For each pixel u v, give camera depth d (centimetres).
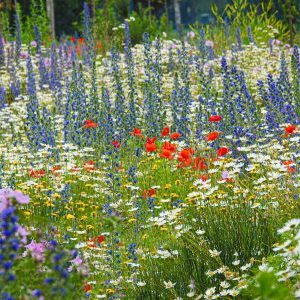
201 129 1303
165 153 1125
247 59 2075
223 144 1234
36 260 529
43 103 1778
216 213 870
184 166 1154
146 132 1418
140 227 967
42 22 2908
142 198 1102
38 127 1320
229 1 4494
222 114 1280
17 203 498
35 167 1219
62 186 1107
